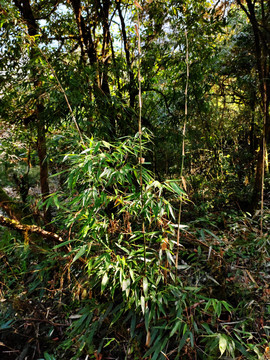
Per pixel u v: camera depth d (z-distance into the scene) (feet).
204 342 5.69
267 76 8.84
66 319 6.75
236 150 13.29
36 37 8.14
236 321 5.93
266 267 7.21
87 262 5.86
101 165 5.23
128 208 5.54
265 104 8.53
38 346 6.16
